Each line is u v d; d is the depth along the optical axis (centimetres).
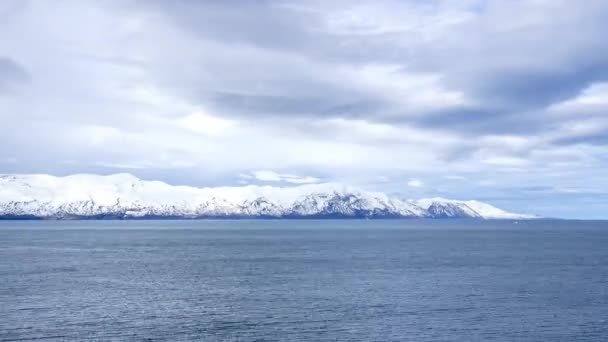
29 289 8844
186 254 15900
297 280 9906
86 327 6281
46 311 7081
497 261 13438
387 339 5841
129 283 9550
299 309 7256
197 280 9956
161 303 7675
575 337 5950
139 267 12156
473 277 10262
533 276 10425
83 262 13338
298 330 6191
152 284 9438
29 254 15825
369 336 5953
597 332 6141
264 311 7138
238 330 6200
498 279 9975
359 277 10300
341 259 14075
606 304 7588
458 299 7938
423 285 9244
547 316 6850
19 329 6159
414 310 7181
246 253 16225
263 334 6041
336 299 7956
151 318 6738
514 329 6244
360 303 7650
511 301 7781
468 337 5925
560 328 6294
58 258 14488
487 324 6450
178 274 10844
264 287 9081
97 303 7650
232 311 7150
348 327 6316
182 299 7988
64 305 7481
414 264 12681
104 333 6044
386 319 6688
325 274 10788
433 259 14012
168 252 16688
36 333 6003
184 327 6319
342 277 10306
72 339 5797
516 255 15300
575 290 8738
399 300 7862
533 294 8362
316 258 14412
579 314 6962
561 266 12238
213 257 14825
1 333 5984
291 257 14750
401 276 10425
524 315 6894
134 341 5762
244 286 9194
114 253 16288
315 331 6150
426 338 5881
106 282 9675
